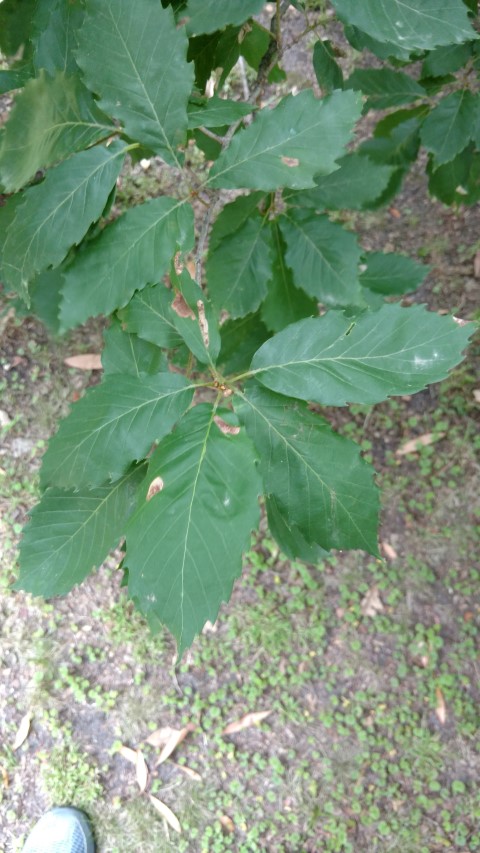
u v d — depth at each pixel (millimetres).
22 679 1063
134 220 393
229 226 586
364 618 1066
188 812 1007
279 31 511
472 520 1082
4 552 1098
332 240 574
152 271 394
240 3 393
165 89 375
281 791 1009
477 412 1115
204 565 348
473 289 1146
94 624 1080
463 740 1010
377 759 1013
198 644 1066
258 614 1068
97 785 1019
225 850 989
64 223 382
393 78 664
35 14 419
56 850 954
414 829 982
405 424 1122
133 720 1045
